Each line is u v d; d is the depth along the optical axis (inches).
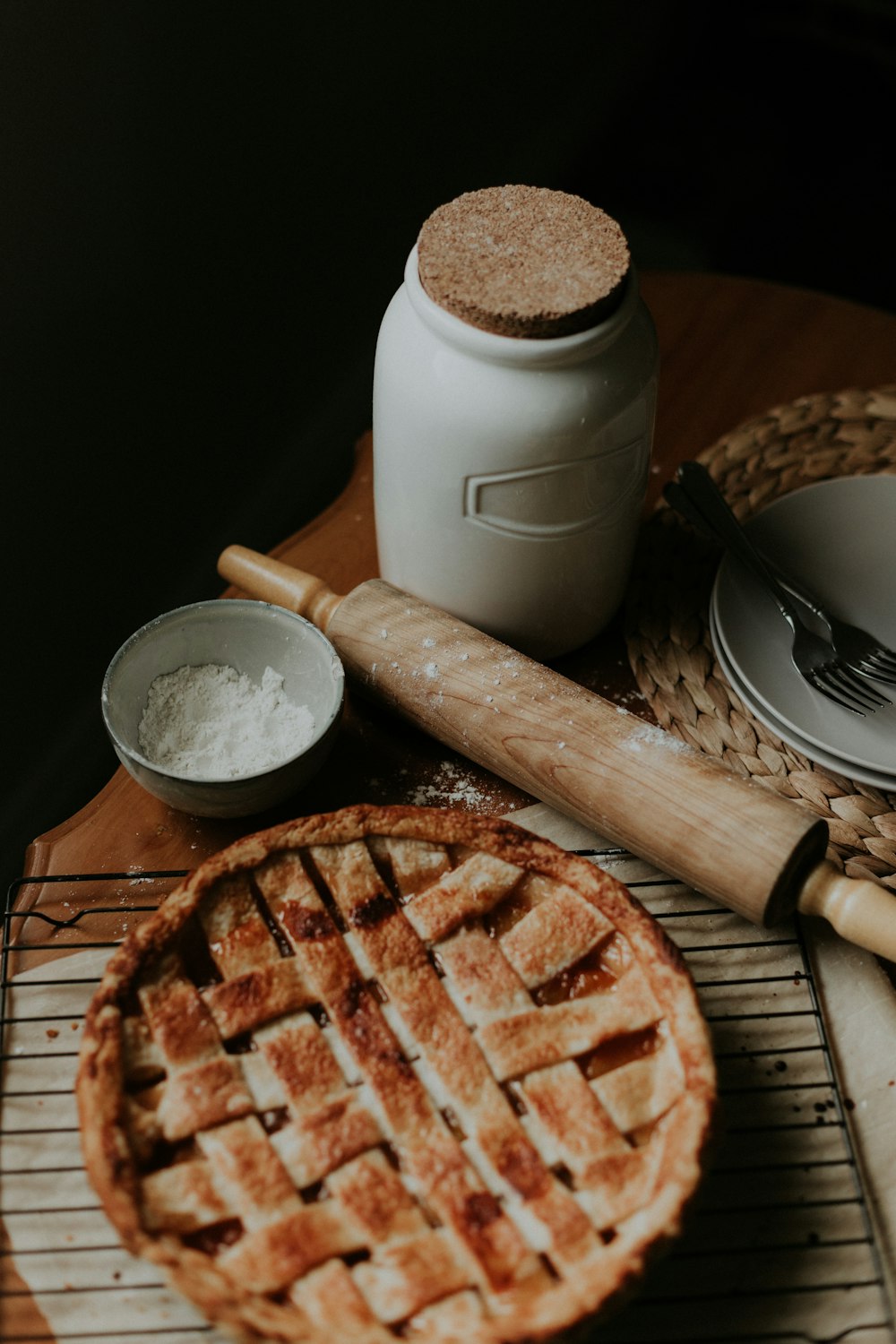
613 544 44.9
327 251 82.4
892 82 117.8
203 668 45.6
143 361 71.5
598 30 106.5
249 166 74.0
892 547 50.4
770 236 106.6
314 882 39.0
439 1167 33.4
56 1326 34.1
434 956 37.4
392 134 85.4
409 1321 31.2
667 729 46.4
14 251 61.9
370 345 87.1
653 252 104.7
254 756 43.3
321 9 74.4
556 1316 30.7
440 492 42.1
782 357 59.4
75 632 72.2
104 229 66.3
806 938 41.9
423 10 83.4
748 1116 38.2
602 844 44.2
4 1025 39.1
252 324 78.1
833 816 43.9
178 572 77.6
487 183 98.3
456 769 46.2
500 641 47.4
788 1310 34.7
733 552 48.8
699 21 120.7
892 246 105.9
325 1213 32.8
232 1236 32.8
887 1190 36.9
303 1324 30.6
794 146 113.2
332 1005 35.9
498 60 94.3
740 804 39.4
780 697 46.3
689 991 35.9
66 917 42.0
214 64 68.8
